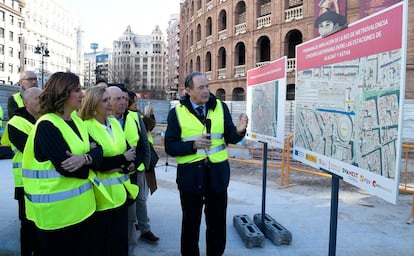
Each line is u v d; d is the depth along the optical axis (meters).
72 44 124.94
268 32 26.19
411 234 5.08
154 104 29.41
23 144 3.33
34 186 2.63
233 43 29.59
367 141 2.45
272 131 4.50
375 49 2.37
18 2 78.38
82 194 2.75
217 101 3.85
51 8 106.50
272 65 4.52
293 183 8.70
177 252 4.31
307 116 3.44
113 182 3.13
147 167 4.11
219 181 3.68
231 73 29.81
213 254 3.80
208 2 34.56
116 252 3.11
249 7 27.77
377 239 4.86
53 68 108.31
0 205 6.19
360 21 2.53
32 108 3.43
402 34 2.09
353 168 2.62
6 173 9.43
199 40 37.56
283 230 4.66
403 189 7.98
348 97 2.70
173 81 100.19
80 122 2.95
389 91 2.21
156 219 5.54
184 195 3.73
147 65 161.38
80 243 2.82
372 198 7.21
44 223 2.61
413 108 16.42
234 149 14.87
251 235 4.49
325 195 7.39
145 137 4.07
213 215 3.78
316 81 3.25
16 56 78.12
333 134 2.93
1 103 14.53
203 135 3.44
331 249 2.98
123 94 3.79
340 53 2.81
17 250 4.20
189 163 3.66
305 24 23.77
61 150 2.59
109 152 3.09
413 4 19.48
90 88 3.22
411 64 19.45
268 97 4.68
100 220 2.99
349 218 5.80
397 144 2.13
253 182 8.91
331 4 21.12
